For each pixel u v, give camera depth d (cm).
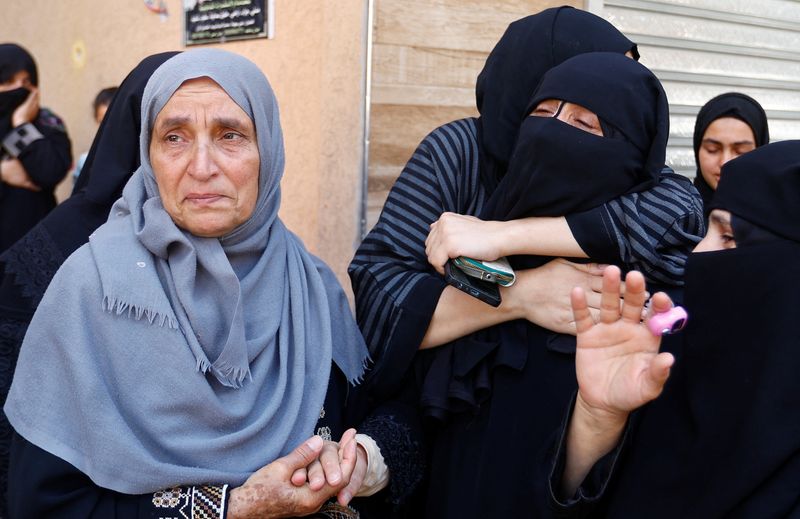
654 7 415
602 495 145
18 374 152
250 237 166
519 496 170
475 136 192
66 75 558
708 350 138
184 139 157
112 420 147
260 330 165
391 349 180
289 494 151
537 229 167
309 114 353
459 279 166
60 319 151
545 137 164
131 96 196
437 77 340
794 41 481
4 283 187
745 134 354
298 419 165
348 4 322
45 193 415
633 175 170
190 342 154
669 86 434
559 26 190
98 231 160
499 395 175
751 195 136
